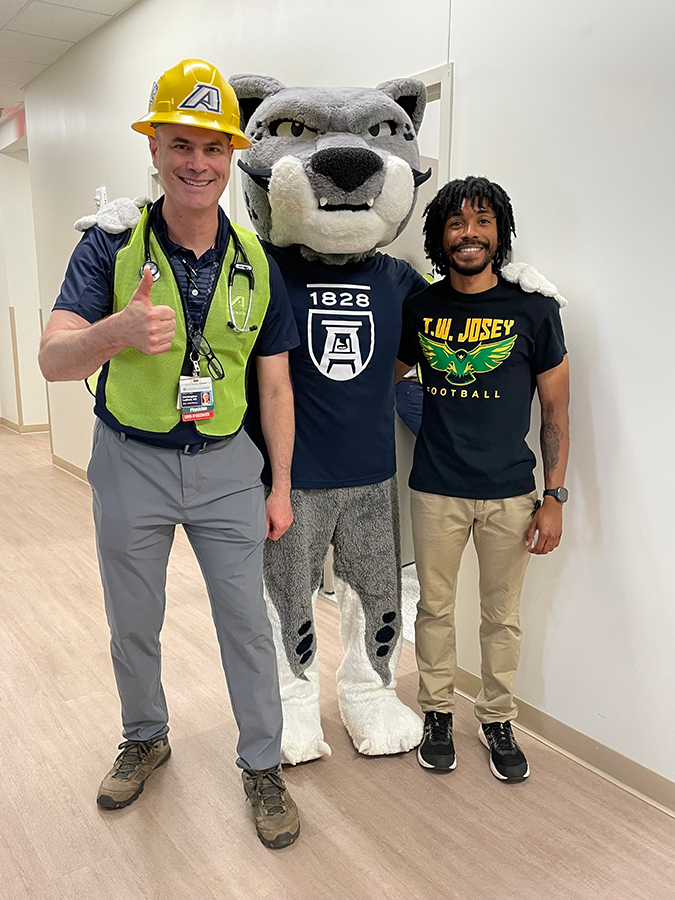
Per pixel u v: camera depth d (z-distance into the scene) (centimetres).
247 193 189
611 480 192
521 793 191
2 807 183
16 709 227
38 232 564
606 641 198
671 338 175
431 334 190
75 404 521
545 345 185
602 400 192
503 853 169
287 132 181
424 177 193
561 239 196
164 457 160
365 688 213
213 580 170
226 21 324
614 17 176
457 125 221
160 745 198
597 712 202
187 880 161
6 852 168
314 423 188
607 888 160
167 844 171
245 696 174
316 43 274
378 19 245
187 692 238
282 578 196
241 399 166
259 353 175
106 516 162
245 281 158
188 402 154
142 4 385
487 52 208
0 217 685
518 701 224
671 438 178
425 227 190
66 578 336
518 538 191
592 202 188
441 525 194
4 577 337
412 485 199
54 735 213
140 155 402
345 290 186
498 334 184
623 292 183
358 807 185
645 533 186
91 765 200
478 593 234
